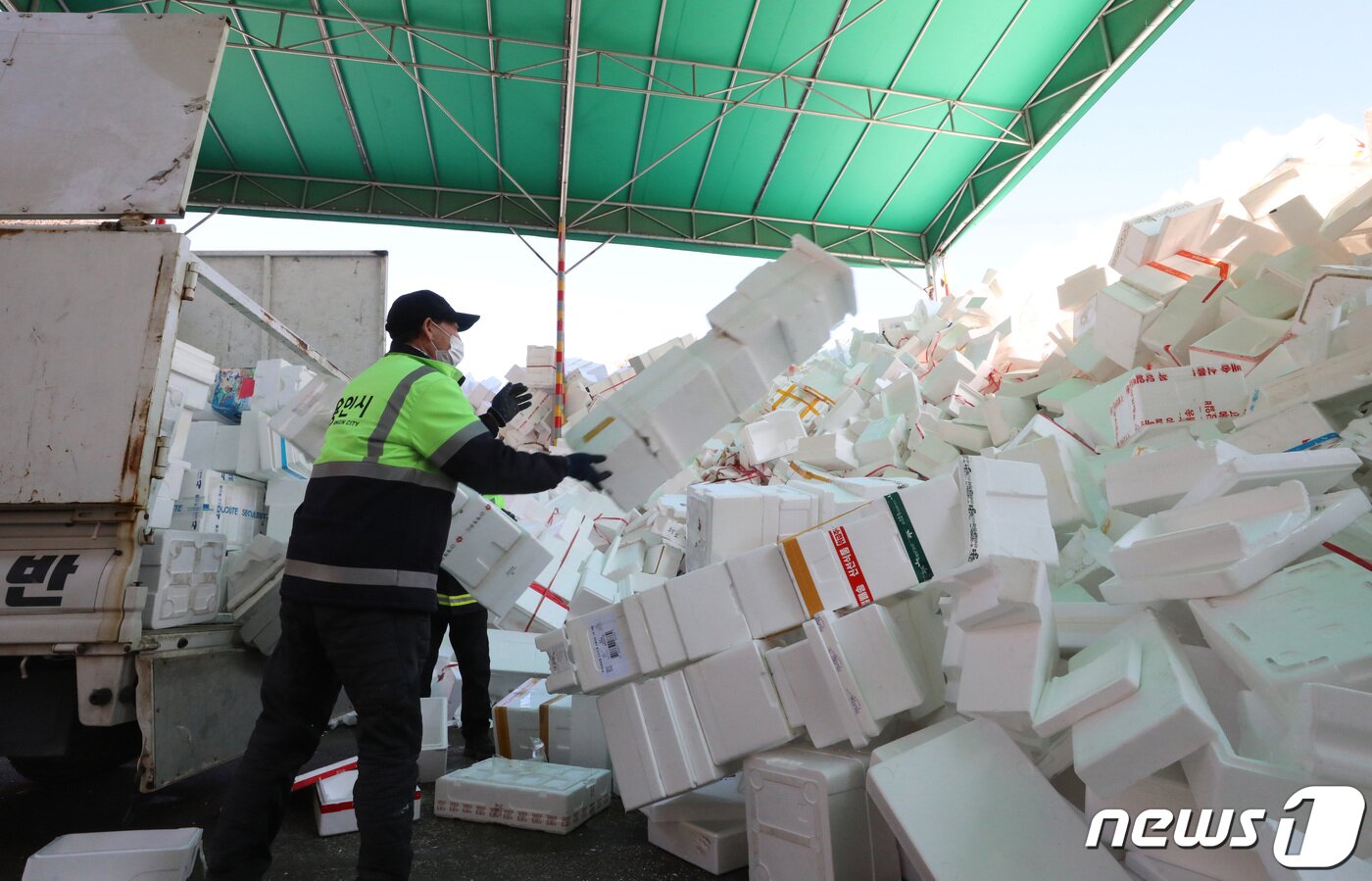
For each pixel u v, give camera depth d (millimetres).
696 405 1808
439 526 1722
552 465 1712
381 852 1537
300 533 1656
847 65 8820
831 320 1910
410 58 8445
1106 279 4934
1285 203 3873
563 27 8156
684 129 9773
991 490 1813
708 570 1956
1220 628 1438
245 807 1577
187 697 2121
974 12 8117
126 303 2029
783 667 1820
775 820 1697
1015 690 1407
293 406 2744
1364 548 1660
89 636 1880
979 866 1274
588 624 2059
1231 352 3396
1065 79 8828
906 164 10531
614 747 1988
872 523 1873
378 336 4555
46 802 2584
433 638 2863
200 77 2252
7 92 2209
